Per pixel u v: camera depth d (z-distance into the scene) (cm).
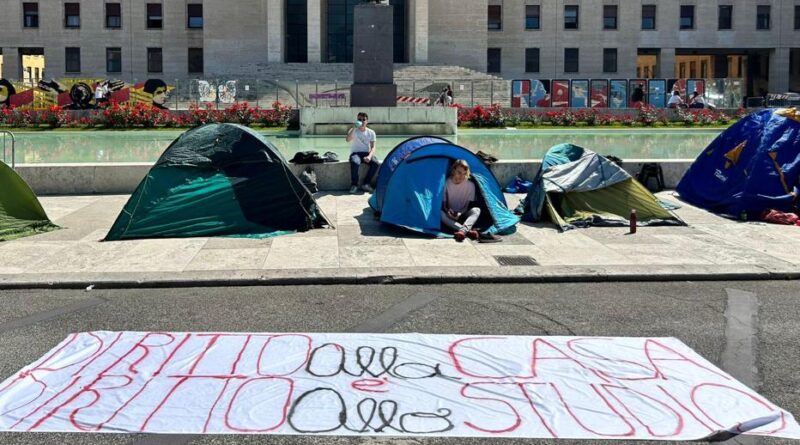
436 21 5731
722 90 4278
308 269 867
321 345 608
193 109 3575
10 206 1115
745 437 454
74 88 3922
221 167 1105
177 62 6194
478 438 450
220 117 3472
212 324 673
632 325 675
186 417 476
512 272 855
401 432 456
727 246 1009
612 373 551
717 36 6378
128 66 6184
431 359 577
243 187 1104
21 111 3559
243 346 605
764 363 578
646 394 513
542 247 1001
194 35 6188
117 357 580
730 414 482
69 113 3591
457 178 1092
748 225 1174
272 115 3491
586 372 552
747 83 7188
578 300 765
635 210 1184
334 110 2917
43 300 764
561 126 3609
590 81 4212
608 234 1096
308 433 455
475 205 1115
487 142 2586
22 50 6488
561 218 1170
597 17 6250
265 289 809
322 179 1538
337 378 537
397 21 5938
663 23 6344
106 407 490
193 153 1102
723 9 6375
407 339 624
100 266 890
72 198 1443
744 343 625
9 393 513
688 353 595
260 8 5834
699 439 451
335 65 5322
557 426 466
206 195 1089
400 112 2920
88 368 557
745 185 1238
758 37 6397
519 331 655
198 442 444
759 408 491
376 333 643
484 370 555
